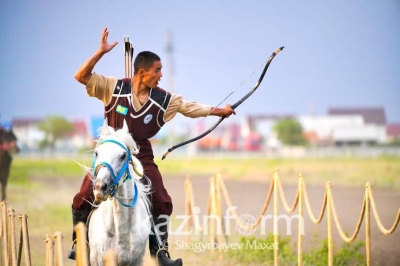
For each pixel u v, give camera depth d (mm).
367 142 187875
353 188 52875
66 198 49094
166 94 18422
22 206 43812
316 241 27984
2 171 43062
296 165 88750
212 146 196000
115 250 17281
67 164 94500
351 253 25922
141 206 17922
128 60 18406
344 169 76125
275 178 25422
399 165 78938
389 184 53312
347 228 33781
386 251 27828
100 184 15828
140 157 18656
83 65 17703
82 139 194375
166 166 95188
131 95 18078
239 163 101125
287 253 26797
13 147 47281
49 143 176250
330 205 21984
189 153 160625
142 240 17734
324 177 64500
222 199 49000
